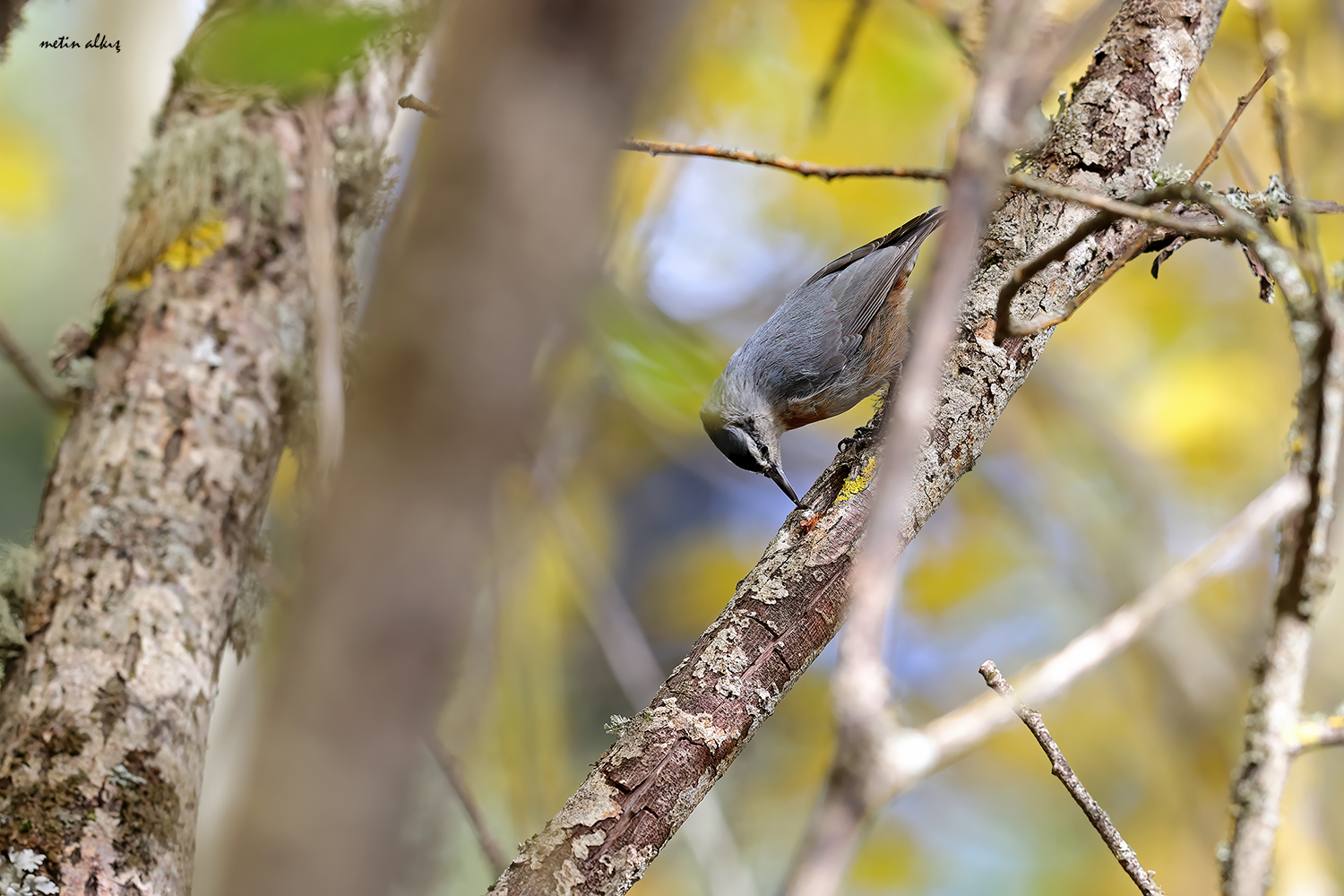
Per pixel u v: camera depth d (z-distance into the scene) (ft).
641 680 34.04
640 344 21.01
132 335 22.12
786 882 8.50
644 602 57.16
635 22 6.97
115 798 18.45
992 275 20.53
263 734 6.76
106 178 33.45
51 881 17.53
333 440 17.58
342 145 23.70
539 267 6.83
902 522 18.30
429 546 6.79
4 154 42.80
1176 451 52.29
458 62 6.98
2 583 20.04
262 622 22.43
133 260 22.65
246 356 22.26
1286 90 23.15
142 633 19.85
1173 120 22.00
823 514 18.22
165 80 33.78
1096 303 53.62
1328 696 43.45
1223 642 51.03
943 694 54.85
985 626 56.24
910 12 42.63
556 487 32.94
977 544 55.62
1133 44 22.31
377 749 6.70
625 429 50.78
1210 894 48.80
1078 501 54.80
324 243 21.40
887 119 46.06
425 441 6.80
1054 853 52.31
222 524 21.34
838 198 48.08
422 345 6.82
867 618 8.66
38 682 19.24
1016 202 21.15
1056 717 54.08
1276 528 16.15
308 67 10.43
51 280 44.75
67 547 20.34
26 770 18.47
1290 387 51.65
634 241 28.96
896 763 8.55
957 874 51.85
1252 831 12.70
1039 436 55.88
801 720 54.34
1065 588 56.24
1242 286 52.75
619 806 15.83
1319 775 43.32
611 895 15.48
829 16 43.47
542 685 39.83
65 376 21.98
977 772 53.78
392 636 6.75
